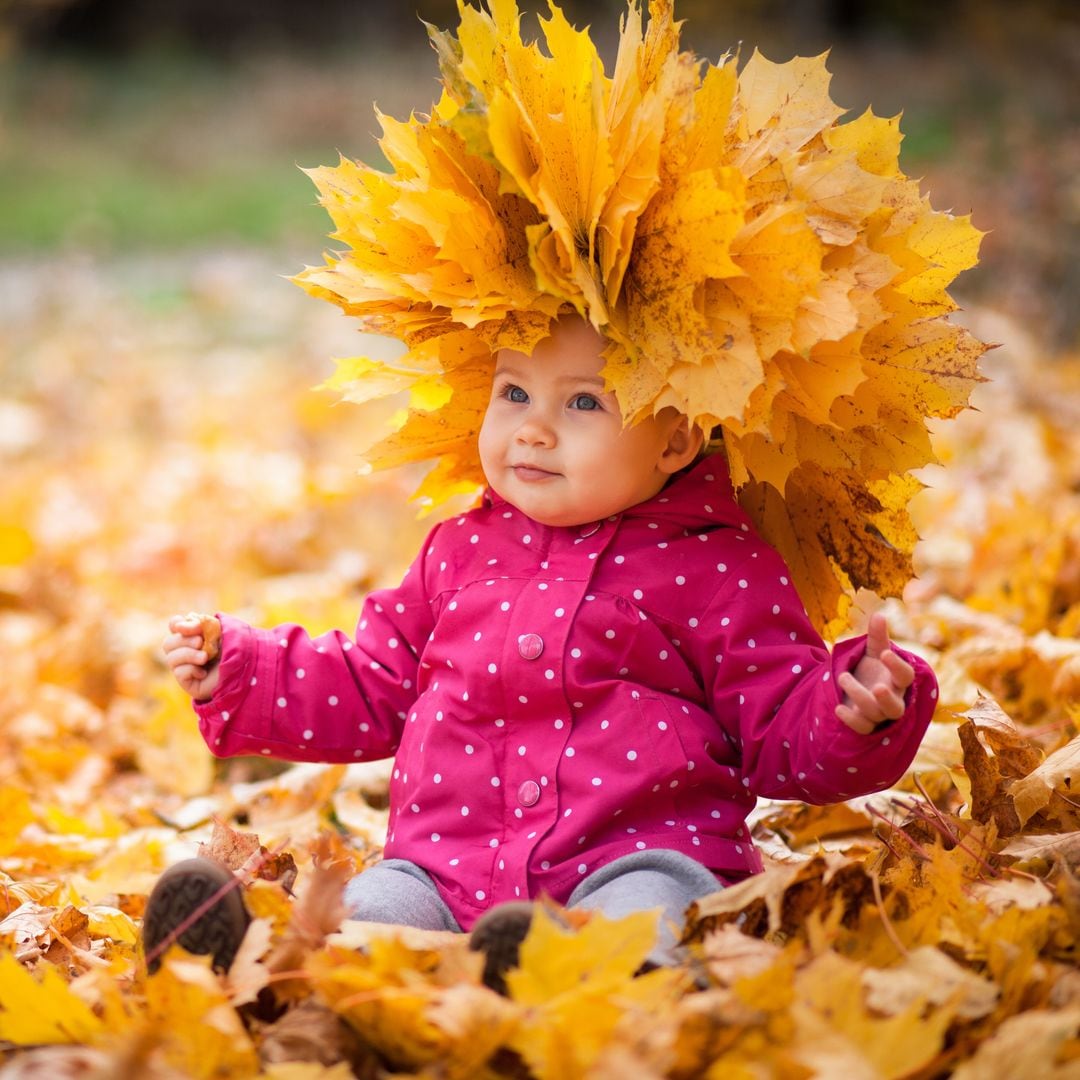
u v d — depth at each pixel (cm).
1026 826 276
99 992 228
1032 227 1009
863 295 248
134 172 2234
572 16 2373
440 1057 199
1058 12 1811
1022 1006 209
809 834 332
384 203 268
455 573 285
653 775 256
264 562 679
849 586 298
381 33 2955
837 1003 195
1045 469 596
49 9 2744
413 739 275
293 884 261
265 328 1393
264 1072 204
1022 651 388
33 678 523
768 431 247
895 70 2123
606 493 265
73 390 1047
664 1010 197
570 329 261
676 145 249
